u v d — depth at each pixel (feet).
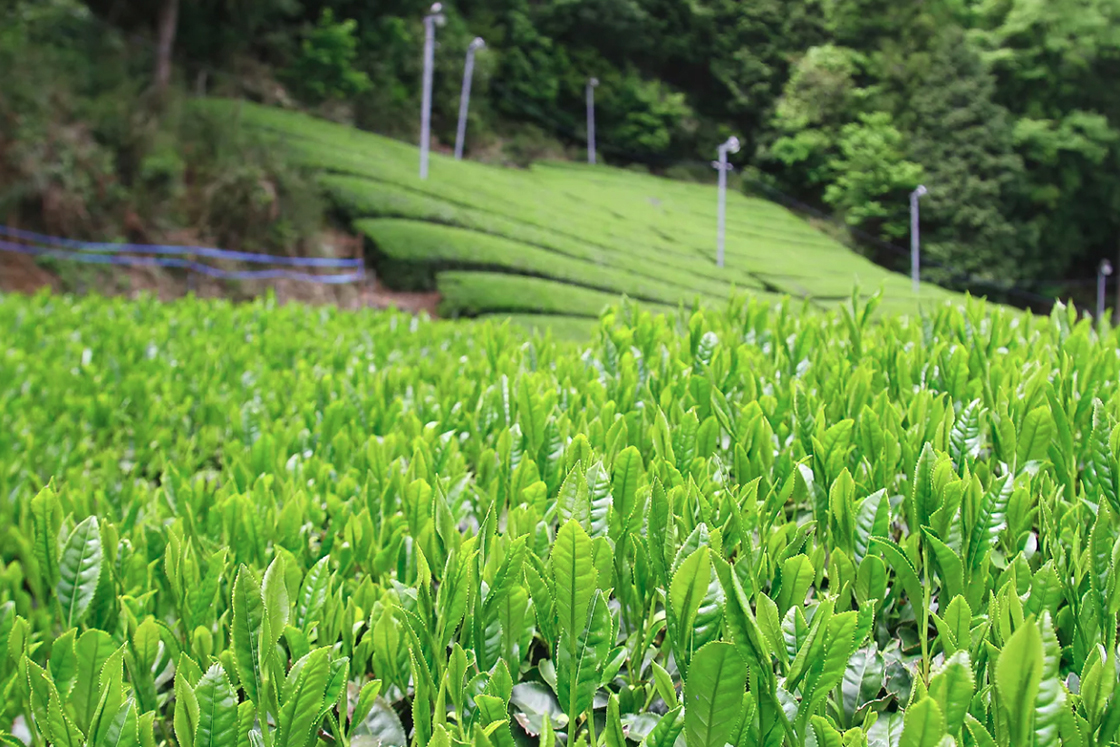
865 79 170.60
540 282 79.87
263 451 7.23
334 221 80.53
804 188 170.71
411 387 9.32
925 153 153.07
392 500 5.80
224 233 69.87
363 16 133.49
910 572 3.67
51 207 59.93
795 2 175.94
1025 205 157.38
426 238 79.71
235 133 75.77
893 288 120.37
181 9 105.50
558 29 163.53
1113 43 150.92
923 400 5.53
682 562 3.03
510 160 144.36
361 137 108.58
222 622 4.49
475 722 3.39
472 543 3.64
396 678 4.16
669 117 169.99
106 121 65.62
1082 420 5.65
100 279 60.18
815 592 4.34
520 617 3.65
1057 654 2.55
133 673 4.19
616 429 5.25
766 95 174.19
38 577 5.28
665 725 2.97
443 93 139.13
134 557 5.19
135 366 14.23
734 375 6.81
